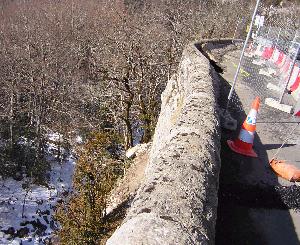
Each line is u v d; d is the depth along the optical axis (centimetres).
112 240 430
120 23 3550
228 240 657
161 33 3034
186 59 1333
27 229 2600
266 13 2597
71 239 1789
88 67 3694
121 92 2273
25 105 3534
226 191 772
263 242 664
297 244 671
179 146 646
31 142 3269
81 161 2184
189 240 430
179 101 1177
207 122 750
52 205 2812
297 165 902
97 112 3081
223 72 1525
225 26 3428
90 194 1848
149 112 2236
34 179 3017
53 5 4594
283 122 1134
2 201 2794
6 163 3102
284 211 744
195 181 547
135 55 2373
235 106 1191
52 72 3481
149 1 4172
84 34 4009
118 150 2347
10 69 3481
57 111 3281
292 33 1614
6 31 3919
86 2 4653
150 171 599
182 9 3769
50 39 3856
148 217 450
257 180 820
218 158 665
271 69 1591
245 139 916
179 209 479
